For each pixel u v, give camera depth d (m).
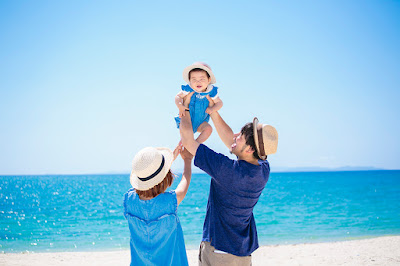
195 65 3.82
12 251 11.30
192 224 17.56
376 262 7.85
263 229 16.19
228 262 3.02
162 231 2.76
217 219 3.11
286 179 103.31
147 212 2.77
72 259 9.01
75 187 68.94
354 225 16.97
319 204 29.23
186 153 3.54
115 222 18.91
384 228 15.76
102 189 60.66
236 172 2.95
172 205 2.83
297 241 12.77
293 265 8.02
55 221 19.45
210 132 3.98
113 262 8.66
